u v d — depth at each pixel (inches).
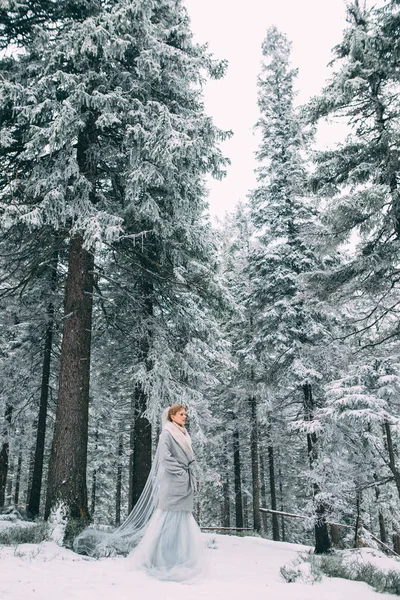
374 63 420.8
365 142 434.9
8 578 160.9
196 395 494.6
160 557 191.5
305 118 467.5
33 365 602.9
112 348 547.5
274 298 688.4
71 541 264.4
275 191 710.5
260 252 707.4
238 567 269.0
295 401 665.6
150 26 380.8
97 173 427.8
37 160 371.2
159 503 203.2
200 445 506.6
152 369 443.2
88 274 387.9
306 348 611.5
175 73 409.7
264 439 914.1
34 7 396.5
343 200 387.2
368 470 503.2
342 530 764.0
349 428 542.0
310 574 221.6
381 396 451.2
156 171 358.6
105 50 346.9
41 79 340.5
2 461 666.2
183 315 493.4
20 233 412.5
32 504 546.0
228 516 1059.9
